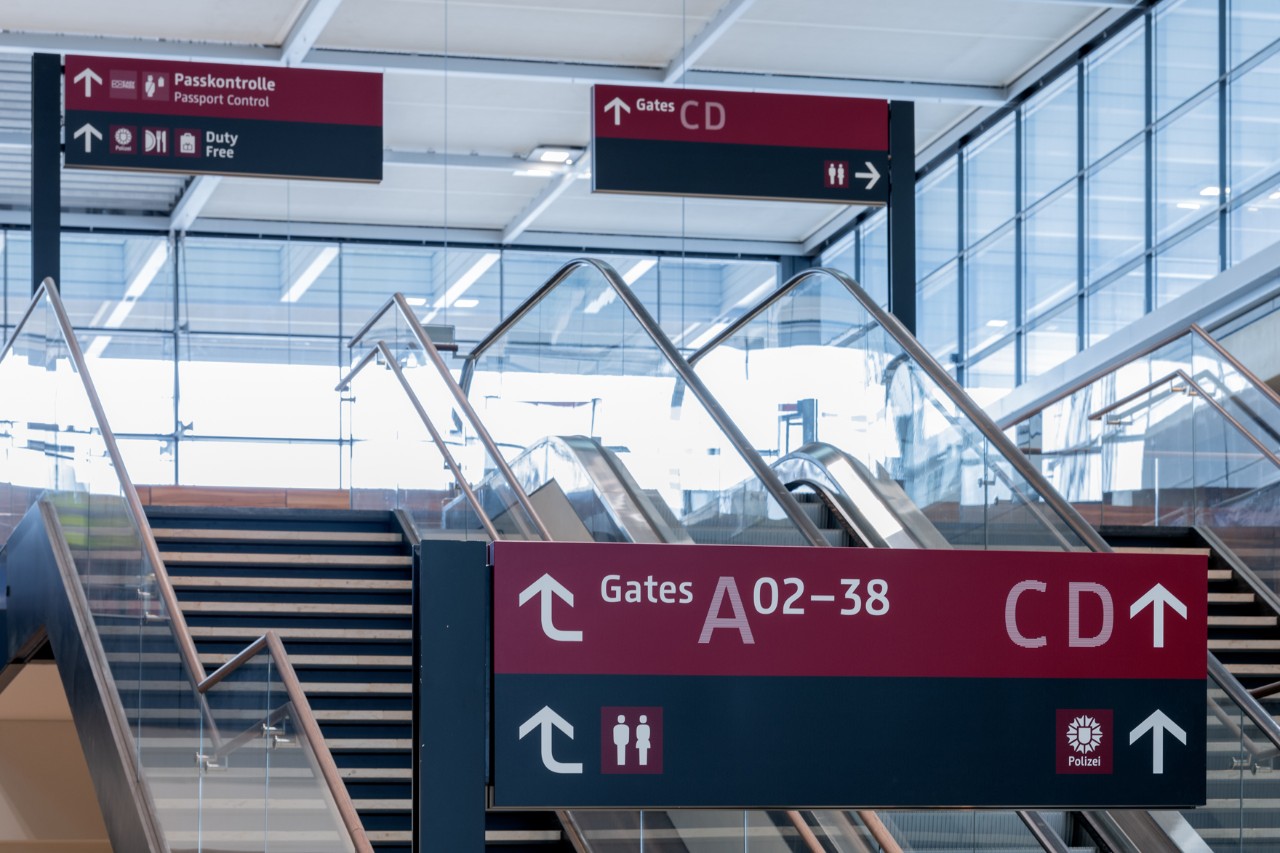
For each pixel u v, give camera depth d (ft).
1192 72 48.55
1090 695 10.32
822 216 70.59
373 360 33.83
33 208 34.35
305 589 26.81
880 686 9.95
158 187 63.31
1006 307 59.06
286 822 16.76
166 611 20.57
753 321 35.19
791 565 9.90
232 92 33.81
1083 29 52.54
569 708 9.39
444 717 9.24
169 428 64.08
